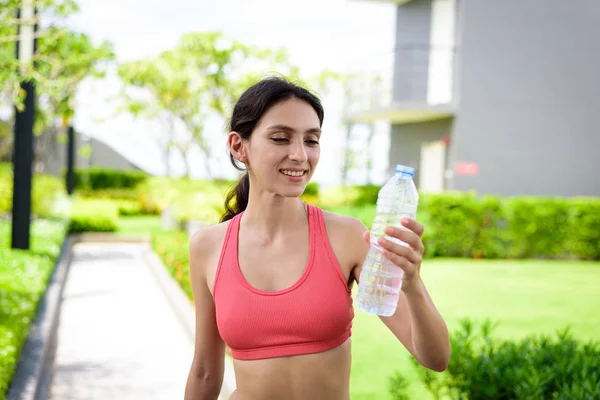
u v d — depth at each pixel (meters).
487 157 18.64
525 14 18.72
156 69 17.11
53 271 10.38
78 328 8.17
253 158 2.00
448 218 15.74
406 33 21.44
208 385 2.35
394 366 5.83
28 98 10.39
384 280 1.90
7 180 20.06
